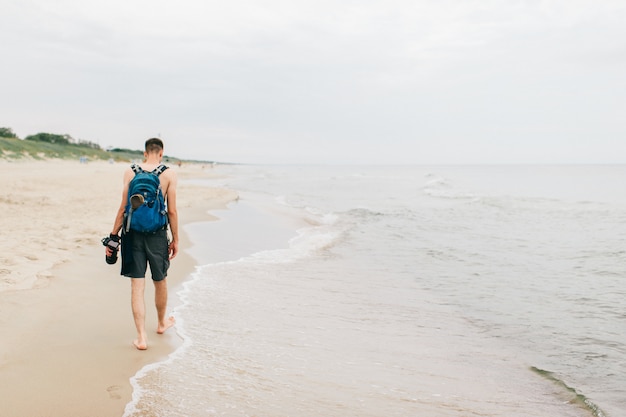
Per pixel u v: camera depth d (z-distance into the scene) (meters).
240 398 2.97
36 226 8.23
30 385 2.86
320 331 4.52
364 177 61.31
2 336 3.49
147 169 3.85
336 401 3.06
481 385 3.45
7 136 58.31
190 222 12.59
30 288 4.66
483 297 5.92
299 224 13.77
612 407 3.11
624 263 7.90
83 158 57.94
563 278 6.95
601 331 4.64
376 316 5.10
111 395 2.84
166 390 2.99
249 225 12.91
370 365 3.74
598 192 30.20
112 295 4.89
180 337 4.03
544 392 3.35
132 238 3.71
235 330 4.36
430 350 4.14
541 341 4.39
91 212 11.06
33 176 24.72
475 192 30.31
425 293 6.12
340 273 7.27
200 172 73.25
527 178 59.88
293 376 3.41
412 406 3.07
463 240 10.75
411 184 42.66
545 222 14.32
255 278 6.68
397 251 9.32
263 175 71.50
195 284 6.05
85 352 3.45
